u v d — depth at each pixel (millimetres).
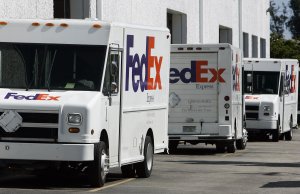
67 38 34500
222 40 104875
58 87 33938
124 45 36188
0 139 32625
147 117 39344
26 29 34656
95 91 33719
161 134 41812
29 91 33625
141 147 38531
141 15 70625
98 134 33094
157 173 41719
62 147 32281
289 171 43688
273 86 74438
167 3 78000
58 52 34344
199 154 57125
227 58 55969
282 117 75875
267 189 34500
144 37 38625
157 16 74938
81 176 39312
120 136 35844
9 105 32531
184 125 56469
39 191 32188
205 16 90875
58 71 34156
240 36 109125
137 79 37812
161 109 41625
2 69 34375
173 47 56312
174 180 38062
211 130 56219
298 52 151500
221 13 98875
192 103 56438
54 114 32469
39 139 32531
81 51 34344
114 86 34594
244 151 60906
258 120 73438
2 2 47875
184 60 56438
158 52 40625
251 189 34469
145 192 32719
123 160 36250
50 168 32844
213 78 56094
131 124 37188
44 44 34438
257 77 74562
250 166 46812
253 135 81875
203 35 90000
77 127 32406
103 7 61812
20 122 32500
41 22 34719
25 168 32812
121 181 37219
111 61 34719
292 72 81875
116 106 35312
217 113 56219
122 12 65750
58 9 59094
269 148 65000
